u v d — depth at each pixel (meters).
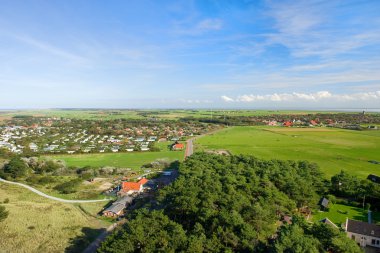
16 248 85.75
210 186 97.31
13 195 133.62
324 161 191.75
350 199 119.62
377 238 81.75
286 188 108.19
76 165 194.75
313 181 125.62
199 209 81.56
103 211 111.19
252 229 69.75
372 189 111.81
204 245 65.44
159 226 72.56
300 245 58.81
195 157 160.38
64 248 86.25
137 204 119.56
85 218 108.06
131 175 169.62
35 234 94.25
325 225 70.00
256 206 78.50
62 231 96.81
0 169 173.50
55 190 142.62
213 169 133.25
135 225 71.25
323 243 64.19
